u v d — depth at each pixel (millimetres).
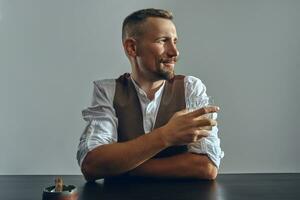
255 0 2139
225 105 2154
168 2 2146
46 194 871
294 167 2164
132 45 1296
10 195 984
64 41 2127
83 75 2139
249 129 2160
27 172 2141
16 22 2111
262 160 2166
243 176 1221
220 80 2154
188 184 1096
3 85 2115
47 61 2125
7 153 2131
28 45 2117
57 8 2123
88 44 2139
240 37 2148
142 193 983
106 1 2139
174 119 1142
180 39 2145
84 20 2133
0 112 2119
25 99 2125
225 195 962
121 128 1360
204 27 2145
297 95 2158
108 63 2146
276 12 2145
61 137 2141
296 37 2148
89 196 953
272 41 2146
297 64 2150
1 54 2111
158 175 1184
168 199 921
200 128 1119
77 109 2141
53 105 2135
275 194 975
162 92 1399
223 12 2143
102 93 1403
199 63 2148
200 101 1398
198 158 1203
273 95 2158
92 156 1157
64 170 2146
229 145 2158
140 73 1351
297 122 2162
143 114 1369
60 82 2133
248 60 2148
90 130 1277
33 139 2135
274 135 2166
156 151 1125
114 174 1160
